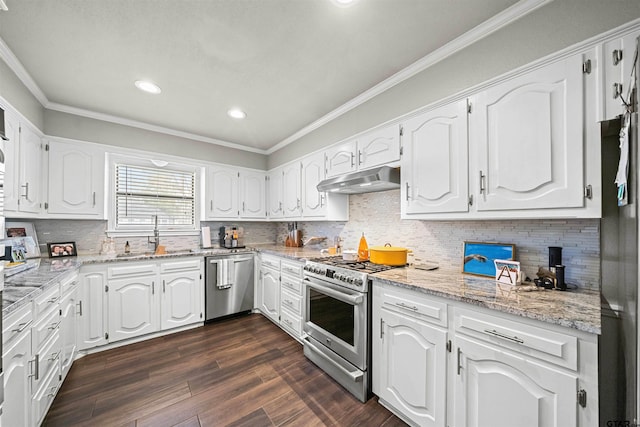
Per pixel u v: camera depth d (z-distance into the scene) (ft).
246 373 6.71
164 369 6.86
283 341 8.52
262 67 6.26
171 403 5.57
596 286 4.31
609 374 2.97
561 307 3.55
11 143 5.94
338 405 5.56
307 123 9.71
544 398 3.34
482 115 4.80
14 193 6.09
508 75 4.45
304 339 7.38
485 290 4.42
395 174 6.53
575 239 4.54
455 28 5.01
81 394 5.82
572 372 3.14
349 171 7.90
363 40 5.34
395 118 6.45
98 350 7.77
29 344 4.31
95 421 5.04
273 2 4.40
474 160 4.91
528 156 4.20
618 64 3.45
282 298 9.29
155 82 6.86
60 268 6.30
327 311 6.79
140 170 10.36
